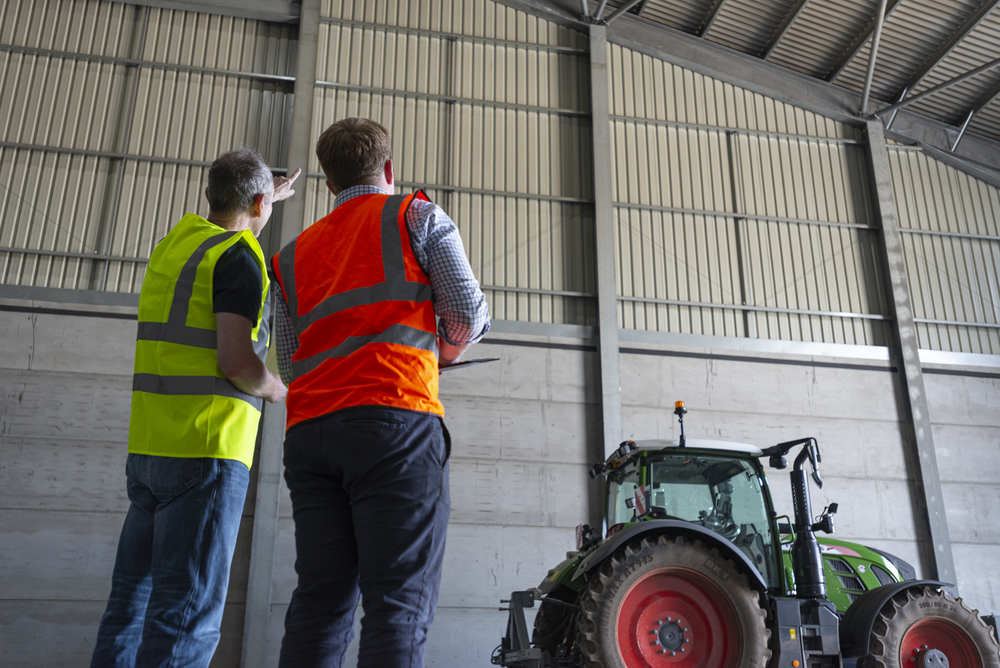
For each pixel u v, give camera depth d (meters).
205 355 1.69
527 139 9.55
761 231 9.84
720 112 10.18
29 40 8.70
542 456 8.47
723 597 4.17
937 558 8.80
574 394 8.77
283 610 7.45
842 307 9.75
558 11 9.93
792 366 9.38
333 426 1.29
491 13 9.84
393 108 9.27
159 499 1.65
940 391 9.64
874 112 10.52
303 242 1.62
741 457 4.96
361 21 9.40
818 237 10.01
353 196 1.61
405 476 1.26
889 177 10.27
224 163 2.00
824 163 10.34
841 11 9.66
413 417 1.30
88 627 7.18
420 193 1.55
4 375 7.72
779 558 4.73
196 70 8.98
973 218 10.52
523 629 4.71
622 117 9.81
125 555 1.68
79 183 8.45
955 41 9.66
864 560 5.50
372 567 1.22
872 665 4.51
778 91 10.34
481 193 9.23
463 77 9.56
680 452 4.92
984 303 10.14
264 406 8.02
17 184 8.31
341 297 1.42
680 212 9.66
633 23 10.16
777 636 4.24
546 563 8.10
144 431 1.66
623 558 4.19
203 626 1.56
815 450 4.77
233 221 1.99
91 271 8.23
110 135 8.63
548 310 9.05
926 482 9.08
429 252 1.46
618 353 8.89
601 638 3.98
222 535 1.61
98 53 8.83
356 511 1.27
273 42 9.28
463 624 7.75
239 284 1.71
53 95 8.62
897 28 9.74
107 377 7.91
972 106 10.54
